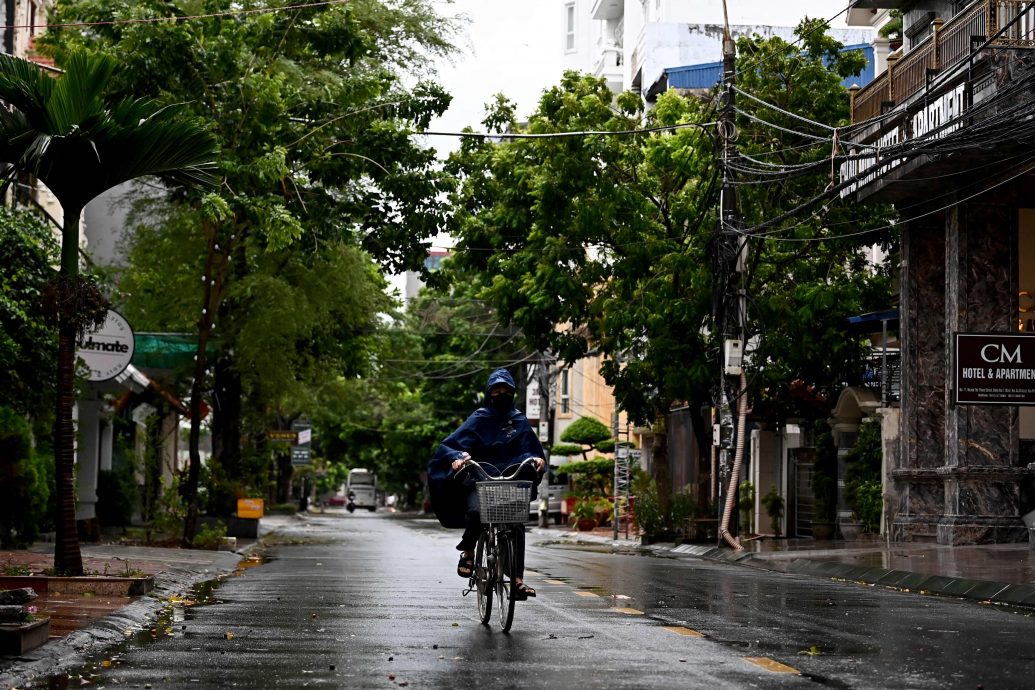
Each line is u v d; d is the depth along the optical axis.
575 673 8.39
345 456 88.94
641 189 30.30
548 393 56.19
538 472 10.83
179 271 30.53
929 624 11.72
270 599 13.88
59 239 30.36
